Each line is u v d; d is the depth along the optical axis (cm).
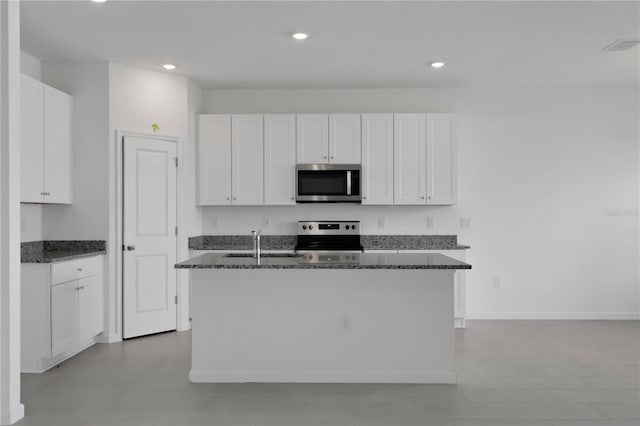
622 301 573
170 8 354
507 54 457
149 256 493
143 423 286
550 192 576
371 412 302
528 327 530
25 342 376
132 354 427
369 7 353
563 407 308
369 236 577
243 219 580
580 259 574
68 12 359
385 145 547
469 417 294
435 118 546
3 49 282
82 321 425
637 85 567
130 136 480
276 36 409
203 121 550
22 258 381
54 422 288
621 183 573
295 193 545
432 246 550
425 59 470
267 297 358
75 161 468
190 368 387
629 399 321
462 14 365
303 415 297
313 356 358
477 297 578
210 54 453
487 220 578
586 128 573
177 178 514
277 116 549
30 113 402
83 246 466
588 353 428
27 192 399
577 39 417
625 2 345
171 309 510
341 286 357
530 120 575
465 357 417
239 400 321
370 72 513
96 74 470
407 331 356
